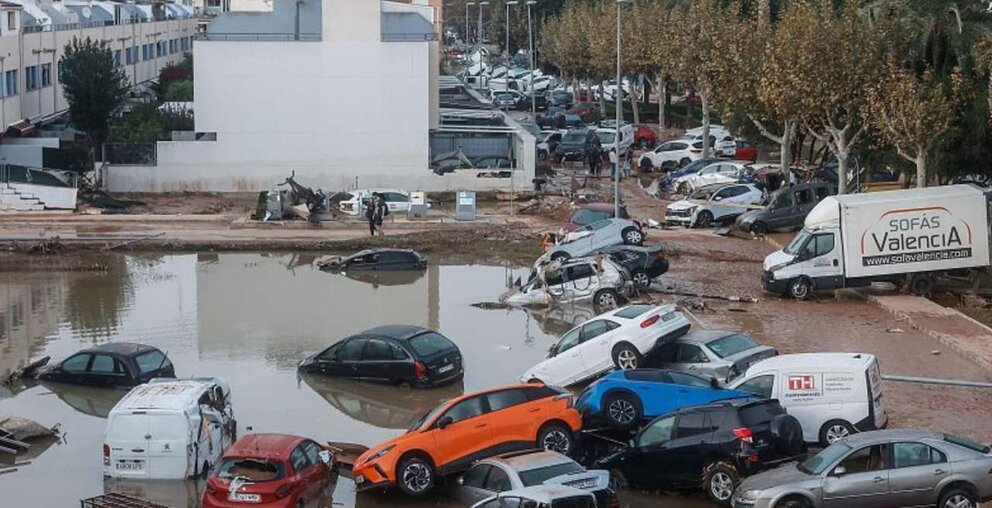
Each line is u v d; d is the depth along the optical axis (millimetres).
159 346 35906
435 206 65062
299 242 52312
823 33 50594
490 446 23812
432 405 29953
